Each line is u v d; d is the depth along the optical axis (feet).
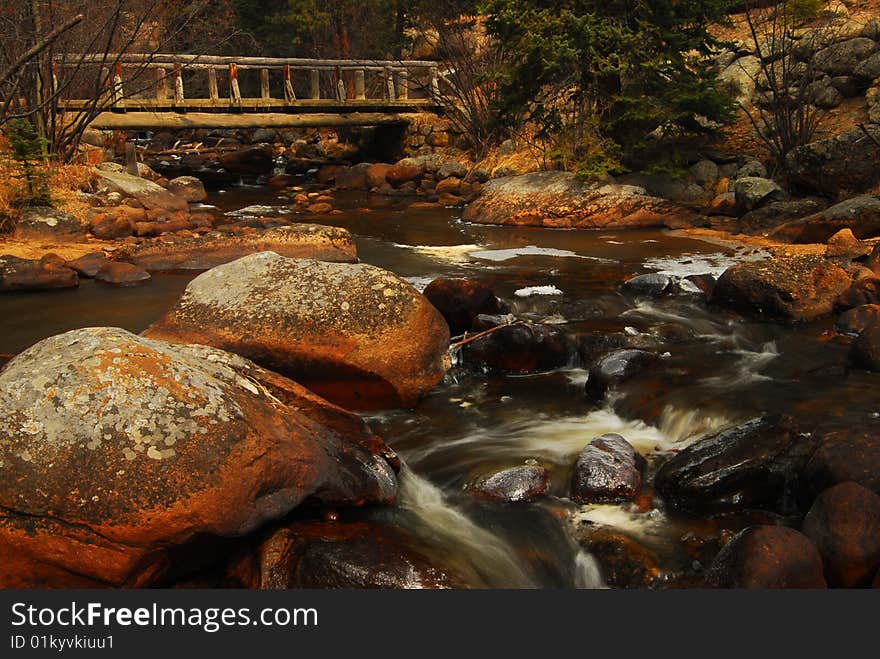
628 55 47.29
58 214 38.47
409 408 21.50
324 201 57.26
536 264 35.88
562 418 20.81
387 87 72.33
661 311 28.81
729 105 47.85
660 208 46.14
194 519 13.19
